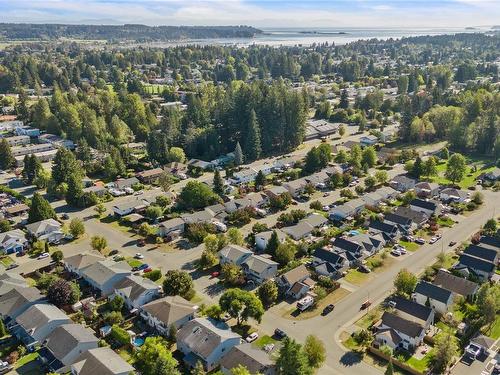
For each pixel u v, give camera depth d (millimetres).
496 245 105875
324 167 163500
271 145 188000
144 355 68000
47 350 72875
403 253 106312
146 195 142125
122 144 192750
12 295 84500
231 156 176125
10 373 69188
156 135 174750
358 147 169375
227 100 193500
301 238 112188
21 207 128875
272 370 66625
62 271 97750
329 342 76500
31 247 109062
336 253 99625
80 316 81812
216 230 116625
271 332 79062
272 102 185375
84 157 162625
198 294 89875
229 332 74938
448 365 70750
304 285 89375
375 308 85688
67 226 120062
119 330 76438
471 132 183875
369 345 75375
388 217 120250
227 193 143000
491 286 89500
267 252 103875
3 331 77562
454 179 149000
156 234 114875
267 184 151375
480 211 129375
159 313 79062
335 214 123438
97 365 65688
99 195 140000
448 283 90125
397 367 71188
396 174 160000
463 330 79000
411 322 76438
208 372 70312
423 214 121375
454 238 113188
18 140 196250
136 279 89625
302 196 139375
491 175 153625
